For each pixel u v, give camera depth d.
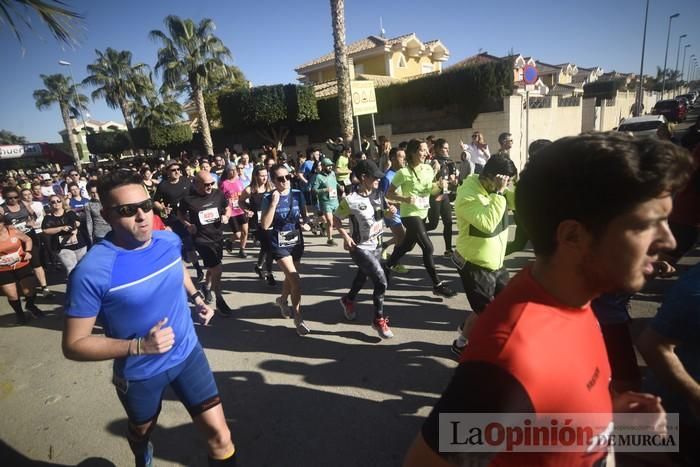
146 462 2.30
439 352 3.75
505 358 0.80
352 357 3.81
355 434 2.85
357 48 29.62
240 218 7.84
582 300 0.93
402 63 29.36
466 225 3.17
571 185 0.80
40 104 41.28
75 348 1.81
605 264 0.84
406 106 15.25
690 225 3.38
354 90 10.24
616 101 23.83
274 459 2.69
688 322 1.35
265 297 5.60
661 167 0.74
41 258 7.65
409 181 4.75
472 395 0.79
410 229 4.79
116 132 36.84
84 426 3.25
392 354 3.79
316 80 32.16
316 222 9.03
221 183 7.75
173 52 22.78
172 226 6.25
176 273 2.11
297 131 20.22
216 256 4.99
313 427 2.95
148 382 2.01
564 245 0.87
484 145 8.88
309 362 3.79
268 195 4.08
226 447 2.18
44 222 6.05
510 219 7.83
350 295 4.45
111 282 1.88
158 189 6.23
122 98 34.06
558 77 44.12
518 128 13.22
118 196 1.88
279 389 3.43
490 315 0.92
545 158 0.87
